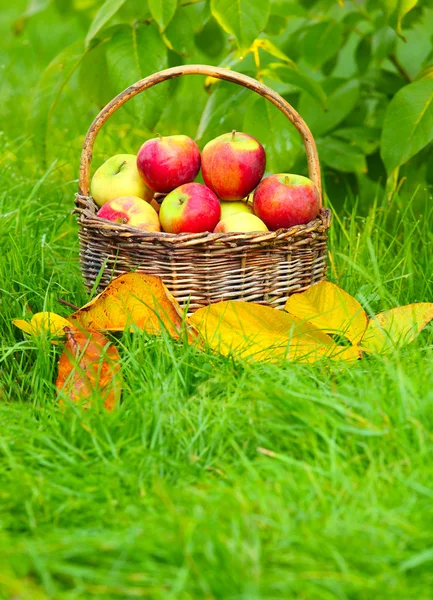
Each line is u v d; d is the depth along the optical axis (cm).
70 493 222
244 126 274
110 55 271
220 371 239
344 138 293
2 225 268
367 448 224
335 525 216
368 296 258
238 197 257
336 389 234
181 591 210
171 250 247
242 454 224
